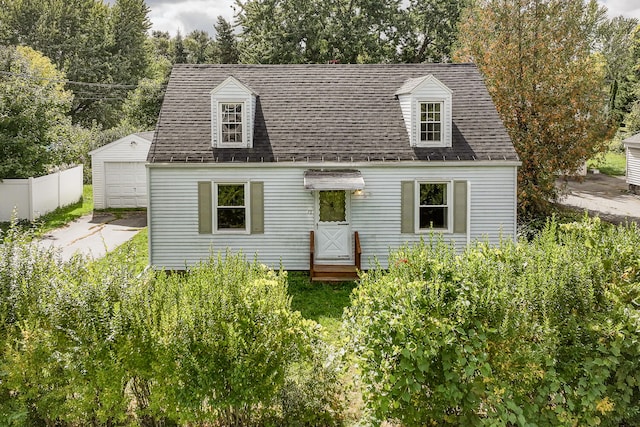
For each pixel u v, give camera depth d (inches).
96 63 2140.7
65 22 2185.0
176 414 219.9
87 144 1451.8
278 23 1476.4
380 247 628.4
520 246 256.2
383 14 1542.8
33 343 219.5
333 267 602.5
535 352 204.5
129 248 274.5
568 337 212.1
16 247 257.1
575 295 217.3
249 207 621.6
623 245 251.4
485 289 212.1
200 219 618.2
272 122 650.8
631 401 218.4
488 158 619.2
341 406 247.0
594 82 906.1
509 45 899.4
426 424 223.0
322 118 658.8
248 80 703.7
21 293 237.1
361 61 1485.0
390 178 623.5
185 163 605.3
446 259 234.5
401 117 663.1
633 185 1256.8
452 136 642.2
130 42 2315.5
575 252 242.4
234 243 625.0
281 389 237.1
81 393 218.7
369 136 641.0
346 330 246.2
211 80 697.0
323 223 625.9
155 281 252.2
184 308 223.3
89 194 1259.8
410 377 204.8
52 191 1025.5
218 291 229.5
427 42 1646.2
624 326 210.7
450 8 1584.6
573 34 920.9
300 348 233.8
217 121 621.0
